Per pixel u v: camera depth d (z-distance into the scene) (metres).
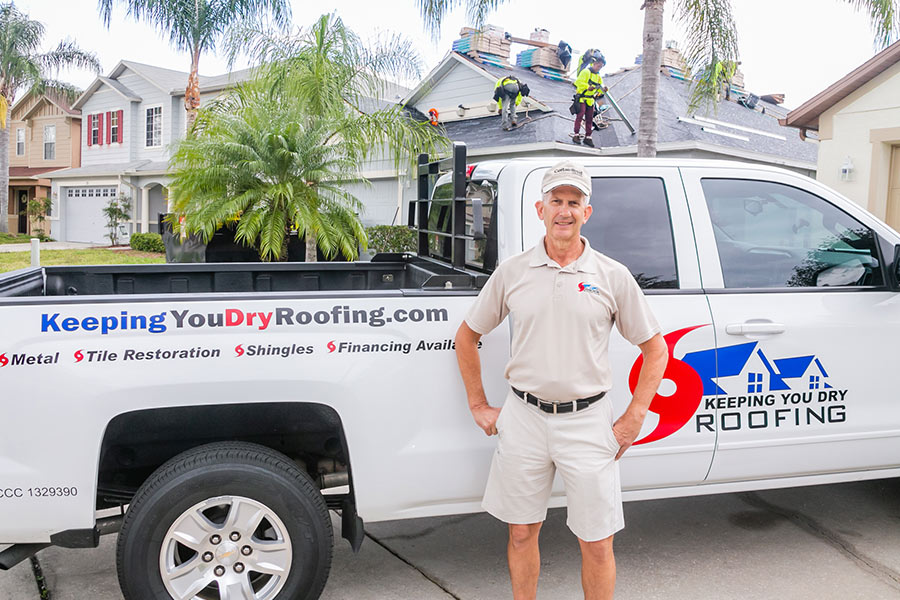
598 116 14.52
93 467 2.81
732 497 4.64
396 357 3.06
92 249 24.27
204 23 18.17
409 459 3.08
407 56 12.34
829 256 3.71
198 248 11.88
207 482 2.84
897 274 3.51
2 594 3.40
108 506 3.28
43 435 2.75
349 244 11.80
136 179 27.02
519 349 2.83
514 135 14.26
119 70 28.06
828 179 11.98
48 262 19.09
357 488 3.07
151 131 27.61
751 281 3.54
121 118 28.20
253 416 3.09
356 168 11.86
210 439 3.17
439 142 12.46
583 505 2.77
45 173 29.94
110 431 2.91
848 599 3.38
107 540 4.02
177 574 2.87
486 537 4.09
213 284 4.38
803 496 4.64
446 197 4.22
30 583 3.52
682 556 3.83
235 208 10.69
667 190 3.51
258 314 2.94
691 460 3.40
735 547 3.93
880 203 11.53
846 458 3.62
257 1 18.11
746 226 3.62
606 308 2.77
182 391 2.85
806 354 3.50
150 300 2.86
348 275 4.66
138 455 3.18
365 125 11.38
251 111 11.40
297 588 2.95
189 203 11.22
